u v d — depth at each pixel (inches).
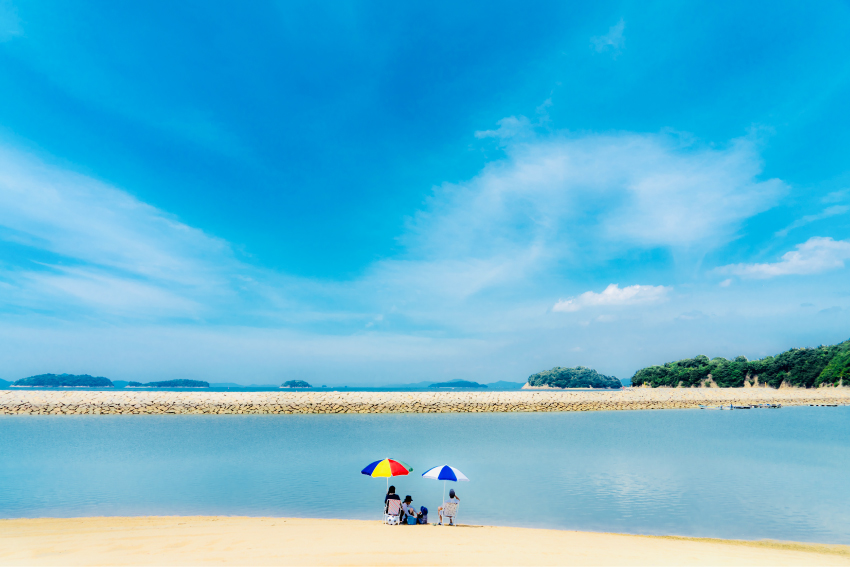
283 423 2068.2
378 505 729.0
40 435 1588.3
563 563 402.3
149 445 1371.8
